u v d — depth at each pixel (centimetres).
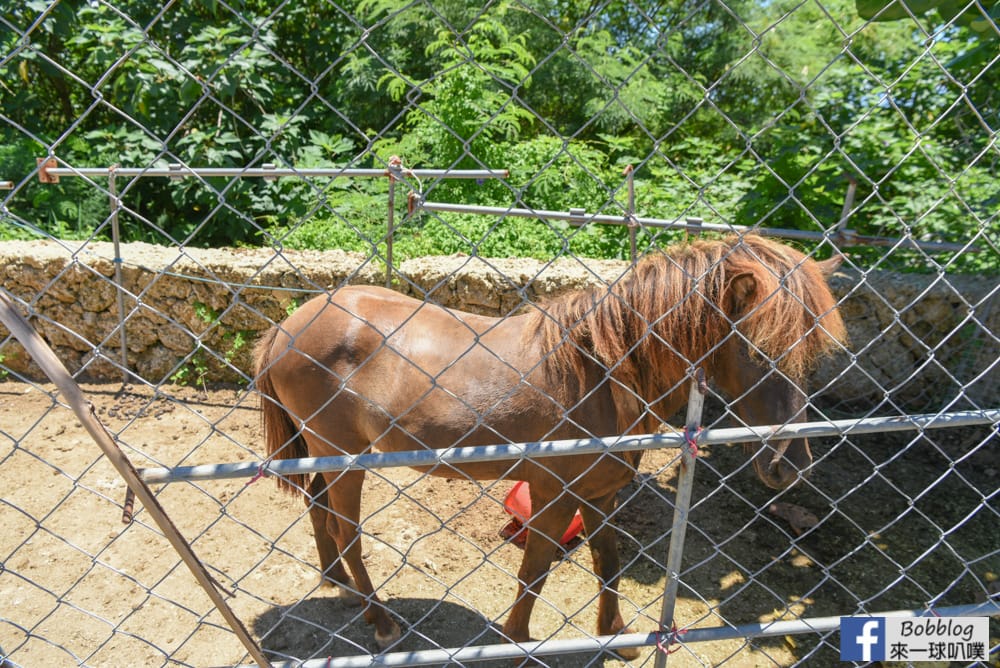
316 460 148
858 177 454
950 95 462
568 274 466
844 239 343
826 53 774
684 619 289
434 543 335
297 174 127
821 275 197
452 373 234
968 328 416
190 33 670
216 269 463
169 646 265
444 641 273
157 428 425
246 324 476
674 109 848
